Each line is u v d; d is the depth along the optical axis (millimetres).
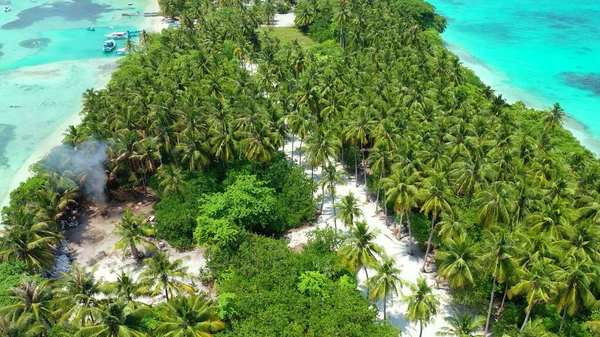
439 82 111500
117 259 74375
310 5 183250
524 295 61438
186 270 66062
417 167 74438
